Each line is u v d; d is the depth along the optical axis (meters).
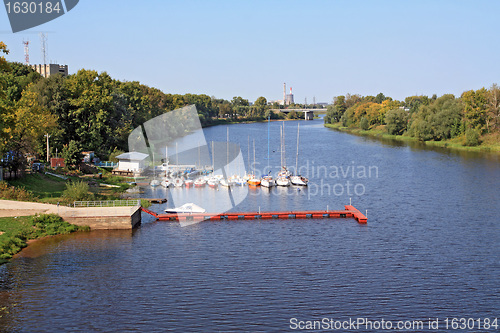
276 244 56.62
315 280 45.38
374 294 42.41
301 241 57.91
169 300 40.84
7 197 65.50
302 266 49.06
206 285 43.97
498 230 62.62
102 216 61.34
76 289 42.81
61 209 62.22
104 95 118.06
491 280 45.56
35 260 49.94
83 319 37.34
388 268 48.59
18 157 78.81
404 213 72.50
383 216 70.69
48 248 53.75
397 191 90.50
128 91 162.62
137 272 47.00
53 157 101.88
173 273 46.88
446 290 43.31
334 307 39.91
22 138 80.94
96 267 48.22
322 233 61.50
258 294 42.19
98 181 91.62
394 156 143.62
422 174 110.38
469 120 170.50
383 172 114.00
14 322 36.75
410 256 52.25
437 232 61.84
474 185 95.62
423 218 69.25
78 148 106.75
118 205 67.38
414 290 43.25
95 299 40.81
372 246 55.88
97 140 113.06
